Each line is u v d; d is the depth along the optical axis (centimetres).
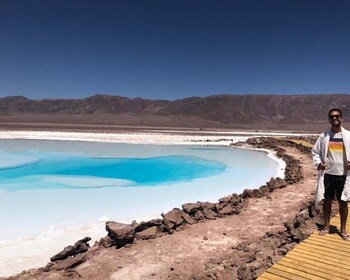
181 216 879
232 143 3678
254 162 2361
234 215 951
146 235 776
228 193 1417
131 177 1827
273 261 561
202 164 2288
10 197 1327
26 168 2089
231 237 784
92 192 1427
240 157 2633
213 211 955
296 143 3072
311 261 486
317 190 553
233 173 1938
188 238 777
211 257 676
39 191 1447
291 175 1509
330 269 464
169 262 657
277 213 962
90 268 636
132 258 676
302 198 1128
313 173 1650
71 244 799
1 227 948
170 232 807
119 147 3278
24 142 3538
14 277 608
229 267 596
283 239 697
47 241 823
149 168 2130
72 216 1059
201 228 842
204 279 555
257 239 759
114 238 738
